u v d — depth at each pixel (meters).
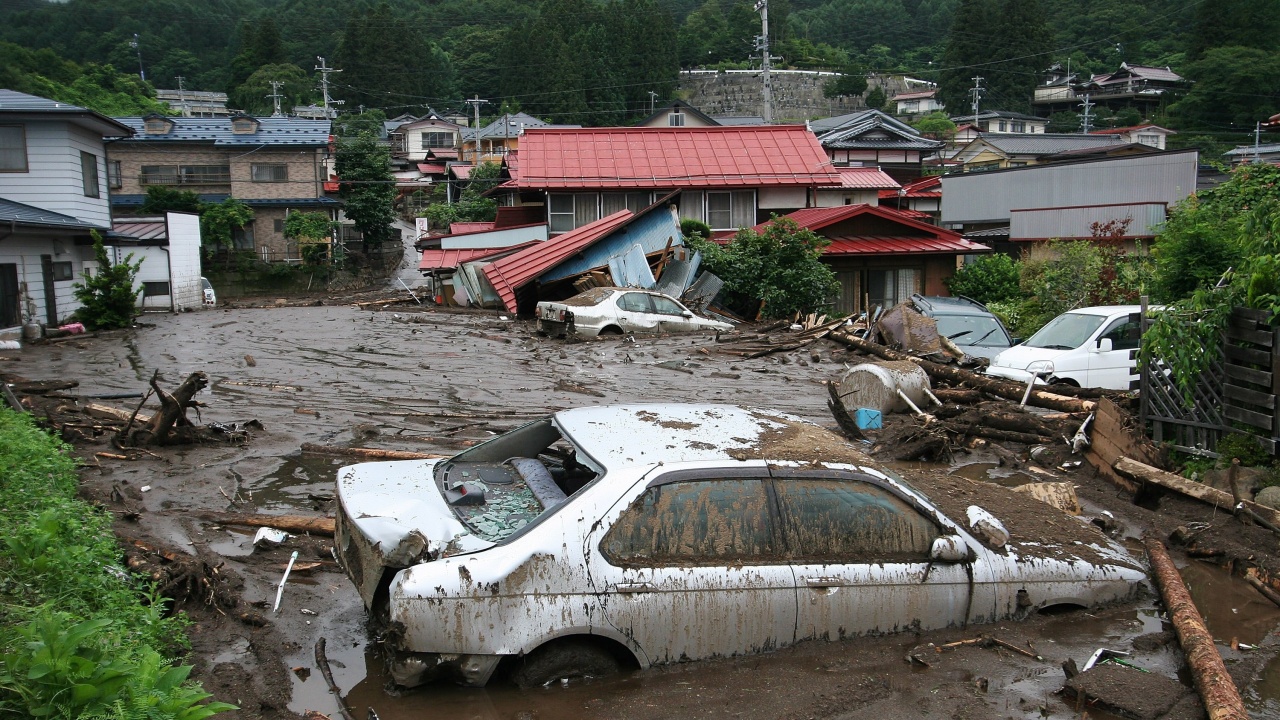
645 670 4.32
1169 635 5.01
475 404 12.01
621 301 20.33
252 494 7.42
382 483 4.90
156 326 24.00
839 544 4.68
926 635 4.80
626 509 4.32
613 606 4.17
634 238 26.06
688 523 4.41
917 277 28.38
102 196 26.22
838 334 18.47
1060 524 5.86
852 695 4.21
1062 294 20.86
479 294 30.50
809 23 122.25
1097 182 32.75
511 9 121.12
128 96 74.19
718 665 4.41
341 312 29.42
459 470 5.18
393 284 46.50
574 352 17.81
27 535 4.33
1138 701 4.16
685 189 31.44
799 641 4.55
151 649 3.62
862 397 11.35
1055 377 12.54
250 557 5.88
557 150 32.66
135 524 6.37
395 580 3.95
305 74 95.50
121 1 112.88
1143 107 81.50
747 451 4.73
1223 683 4.21
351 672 4.41
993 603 4.96
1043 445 9.58
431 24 115.75
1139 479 7.84
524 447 5.65
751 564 4.45
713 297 23.86
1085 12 97.62
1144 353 8.76
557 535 4.16
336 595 5.34
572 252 25.42
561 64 88.75
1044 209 30.91
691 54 108.56
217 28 114.75
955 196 38.59
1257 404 7.50
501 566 4.03
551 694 4.15
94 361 16.41
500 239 34.16
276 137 46.69
